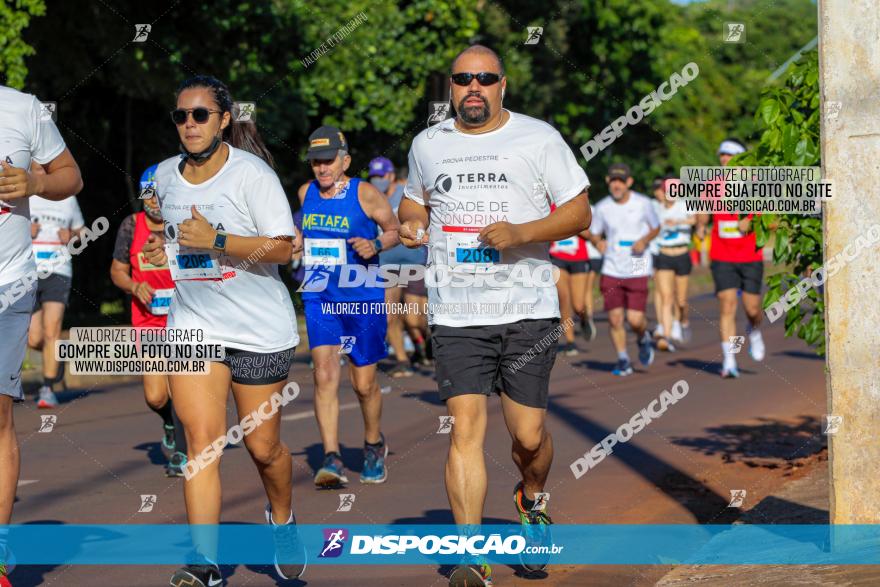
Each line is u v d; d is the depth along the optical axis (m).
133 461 8.61
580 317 15.69
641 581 5.28
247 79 17.77
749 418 9.91
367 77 18.88
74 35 16.39
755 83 34.88
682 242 15.93
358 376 7.68
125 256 7.99
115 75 16.73
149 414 11.06
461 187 5.14
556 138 5.16
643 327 13.45
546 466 5.35
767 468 7.68
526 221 5.16
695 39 32.88
